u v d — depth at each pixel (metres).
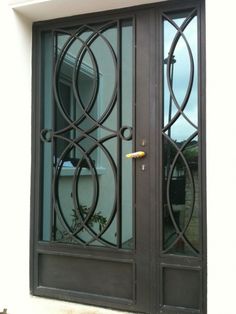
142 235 2.36
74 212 2.60
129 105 2.45
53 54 2.68
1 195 2.53
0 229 2.53
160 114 2.34
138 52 2.42
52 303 2.54
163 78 2.35
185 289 2.25
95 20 2.55
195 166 2.25
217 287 1.99
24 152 2.66
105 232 2.49
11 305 2.51
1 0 2.57
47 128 2.71
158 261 2.31
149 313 2.32
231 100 1.97
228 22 1.98
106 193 2.50
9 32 2.56
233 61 1.97
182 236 2.26
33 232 2.68
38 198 2.68
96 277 2.51
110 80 2.50
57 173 2.66
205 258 2.19
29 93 2.71
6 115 2.54
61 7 2.51
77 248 2.54
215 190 2.00
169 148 2.32
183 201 2.28
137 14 2.42
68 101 2.64
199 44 2.24
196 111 2.26
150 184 2.35
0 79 2.55
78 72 2.62
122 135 2.45
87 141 2.57
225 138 1.98
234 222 1.96
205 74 2.20
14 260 2.56
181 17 2.32
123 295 2.42
